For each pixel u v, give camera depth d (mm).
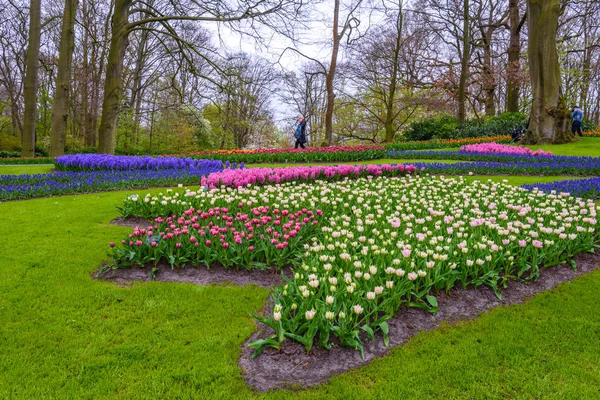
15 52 33062
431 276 4199
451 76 33219
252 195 7637
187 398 2723
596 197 8125
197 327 3637
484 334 3516
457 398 2748
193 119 36625
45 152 31609
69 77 20016
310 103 48969
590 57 39625
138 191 9617
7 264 4922
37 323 3641
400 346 3359
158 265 5020
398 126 38938
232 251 4910
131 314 3824
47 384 2854
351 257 4480
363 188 8758
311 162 16031
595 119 51812
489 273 4305
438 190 8625
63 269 4816
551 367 3057
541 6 18484
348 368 3074
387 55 34062
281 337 3191
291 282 3818
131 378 2924
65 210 7734
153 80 33031
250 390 2824
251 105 46094
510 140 22438
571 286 4484
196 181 10672
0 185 10125
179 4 19891
